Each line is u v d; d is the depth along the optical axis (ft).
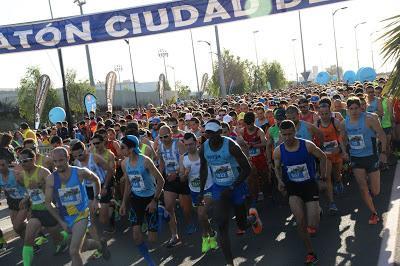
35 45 31.81
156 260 21.33
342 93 49.98
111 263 21.66
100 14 31.14
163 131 25.17
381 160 22.88
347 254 18.76
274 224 25.05
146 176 19.89
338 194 29.45
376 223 22.33
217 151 18.49
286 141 18.29
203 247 21.68
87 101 68.39
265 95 79.36
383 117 35.04
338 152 27.07
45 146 39.68
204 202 21.04
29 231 19.94
